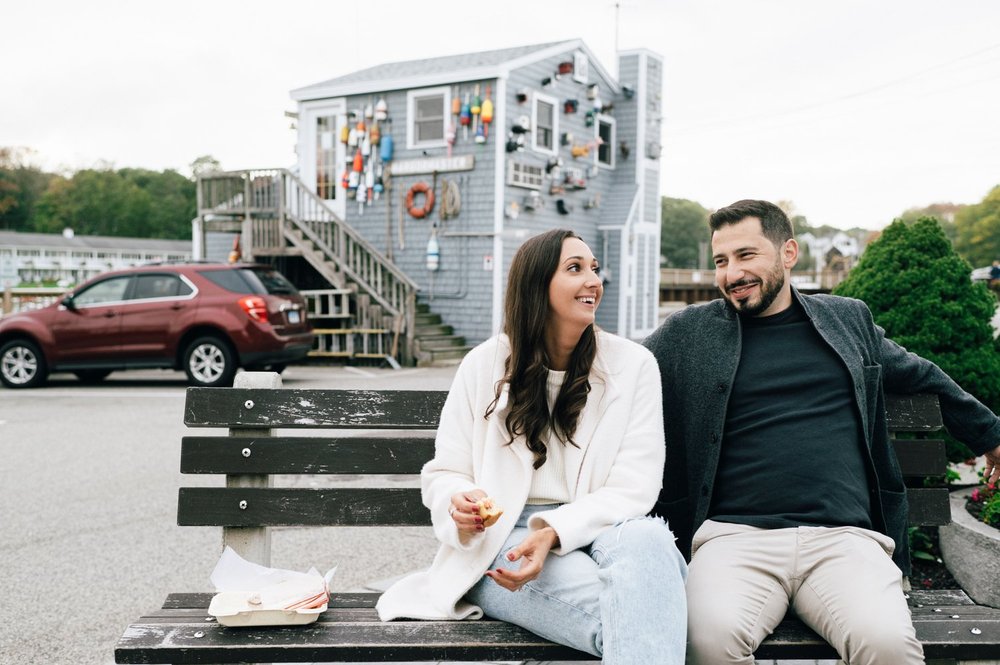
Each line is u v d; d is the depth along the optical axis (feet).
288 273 61.98
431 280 59.93
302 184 57.67
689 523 8.95
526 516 8.34
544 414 8.33
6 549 15.44
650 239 75.92
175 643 7.29
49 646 11.08
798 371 8.70
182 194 395.75
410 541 16.19
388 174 60.80
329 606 8.41
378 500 9.29
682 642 6.90
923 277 14.46
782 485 8.39
